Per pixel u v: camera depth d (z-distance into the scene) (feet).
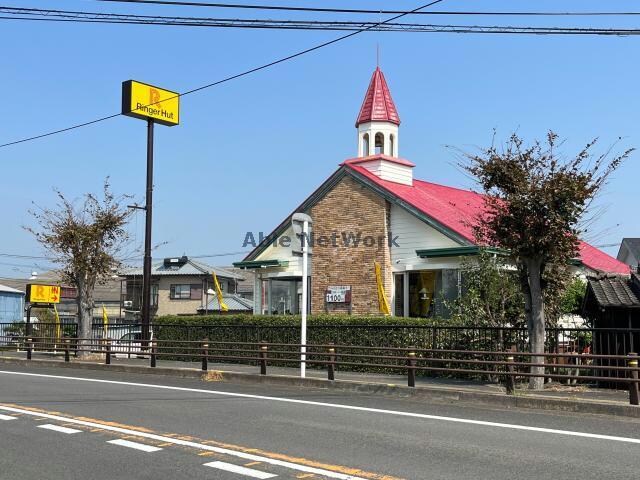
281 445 27.20
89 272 74.49
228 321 71.56
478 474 22.34
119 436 29.09
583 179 42.98
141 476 22.25
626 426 32.01
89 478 22.04
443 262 71.10
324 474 22.38
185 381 54.03
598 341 45.11
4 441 28.14
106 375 59.16
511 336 50.26
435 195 87.20
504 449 26.45
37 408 37.29
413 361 44.39
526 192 43.06
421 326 53.93
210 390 47.14
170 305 170.40
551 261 45.55
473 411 36.99
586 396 39.81
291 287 92.53
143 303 74.74
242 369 60.59
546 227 42.98
